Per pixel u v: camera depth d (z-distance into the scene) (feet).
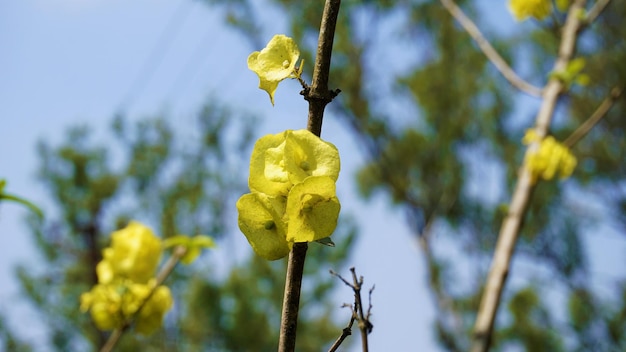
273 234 4.45
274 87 4.65
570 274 25.13
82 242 26.43
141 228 9.51
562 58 15.29
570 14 15.74
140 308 9.50
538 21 15.30
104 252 9.50
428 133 25.63
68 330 26.63
